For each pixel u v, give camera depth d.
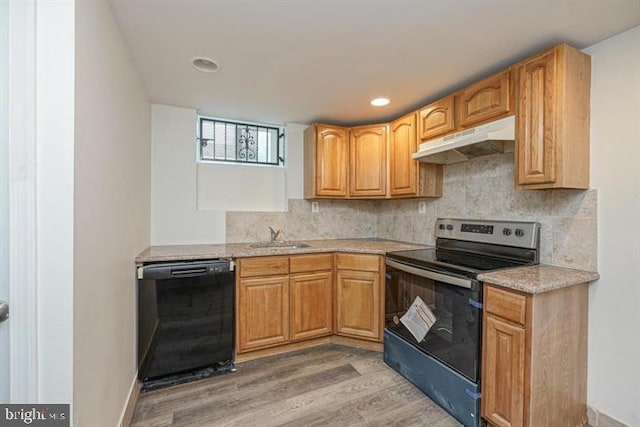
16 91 0.88
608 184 1.59
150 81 2.18
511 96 1.81
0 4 0.87
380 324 2.49
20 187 0.89
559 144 1.56
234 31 1.58
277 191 3.20
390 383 2.06
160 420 1.69
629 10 1.38
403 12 1.43
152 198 2.61
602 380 1.60
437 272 1.86
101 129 1.22
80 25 1.00
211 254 2.21
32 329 0.90
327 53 1.81
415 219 2.99
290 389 1.99
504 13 1.43
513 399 1.45
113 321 1.40
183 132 2.72
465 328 1.68
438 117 2.34
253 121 3.10
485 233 2.18
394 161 2.82
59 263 0.92
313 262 2.58
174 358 2.07
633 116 1.52
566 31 1.56
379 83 2.22
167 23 1.51
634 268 1.51
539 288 1.37
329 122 3.16
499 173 2.19
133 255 1.89
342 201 3.41
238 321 2.30
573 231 1.73
